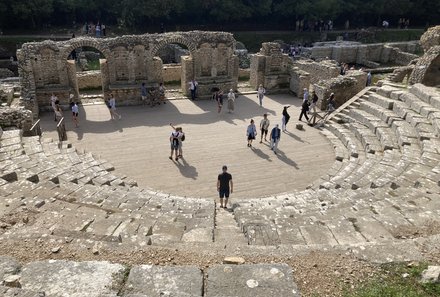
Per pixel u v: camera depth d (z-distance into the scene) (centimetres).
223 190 1472
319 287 681
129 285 628
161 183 1789
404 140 1870
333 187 1555
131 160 2019
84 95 3155
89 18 5962
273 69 3316
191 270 664
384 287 681
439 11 6769
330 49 5134
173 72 3700
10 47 4747
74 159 1744
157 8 5409
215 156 2080
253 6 6031
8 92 2683
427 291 671
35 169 1470
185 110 2862
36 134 2142
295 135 2394
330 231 957
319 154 2134
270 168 1959
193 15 6116
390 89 2536
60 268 654
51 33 5353
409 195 1212
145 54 2941
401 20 6844
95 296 576
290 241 920
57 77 2808
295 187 1784
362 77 3017
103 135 2350
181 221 1140
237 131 2448
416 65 2758
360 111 2433
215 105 2995
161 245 820
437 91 2253
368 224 977
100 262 673
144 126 2512
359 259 756
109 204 1218
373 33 6288
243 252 784
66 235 846
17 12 4888
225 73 3231
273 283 641
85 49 5031
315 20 6391
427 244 803
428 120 2002
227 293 621
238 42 5369
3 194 1187
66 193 1274
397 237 915
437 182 1322
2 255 731
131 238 851
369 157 1855
